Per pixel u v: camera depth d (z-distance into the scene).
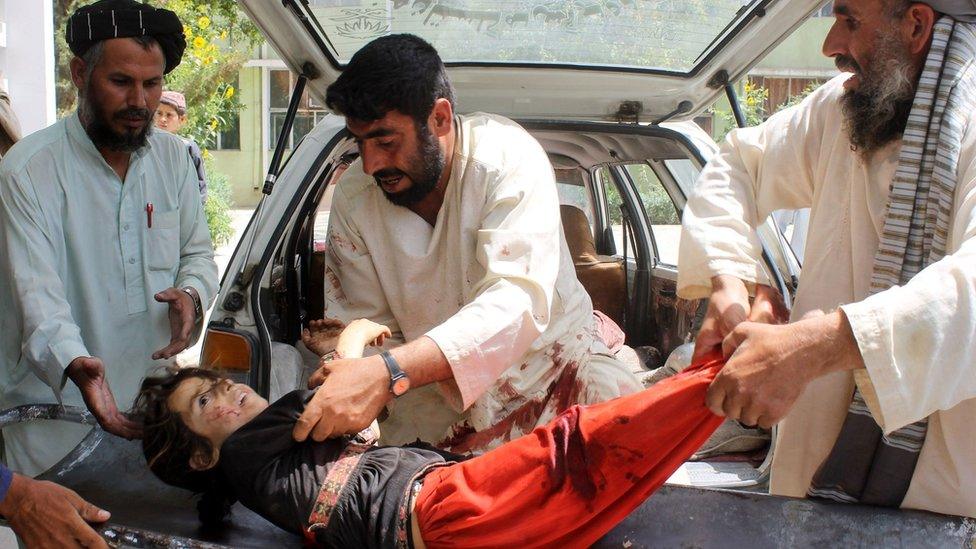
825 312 2.32
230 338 2.97
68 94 9.98
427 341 2.19
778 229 3.42
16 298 2.81
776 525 2.04
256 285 3.07
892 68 2.12
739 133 2.59
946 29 2.07
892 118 2.17
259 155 19.28
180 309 2.95
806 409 2.36
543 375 2.61
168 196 3.16
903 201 2.09
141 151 3.04
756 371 1.82
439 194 2.55
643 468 1.94
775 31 3.27
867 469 2.16
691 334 4.12
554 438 1.98
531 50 3.55
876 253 2.22
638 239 4.63
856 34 2.18
